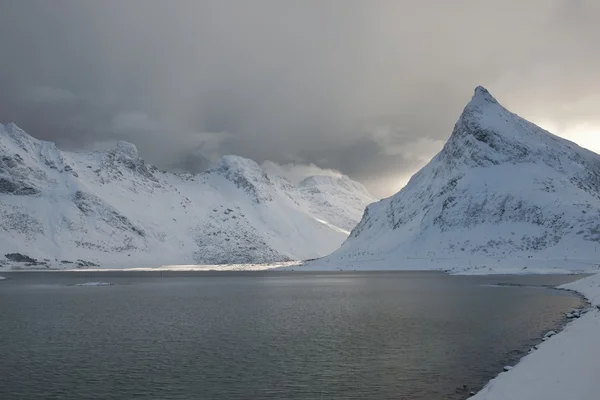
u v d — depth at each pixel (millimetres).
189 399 32562
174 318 72625
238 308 86812
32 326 64875
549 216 197625
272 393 33500
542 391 27312
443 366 39344
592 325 45562
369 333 55844
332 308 83625
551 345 40781
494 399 27500
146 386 35531
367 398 32031
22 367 41312
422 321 64250
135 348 49000
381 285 140000
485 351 44250
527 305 77688
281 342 51344
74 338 55188
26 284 178625
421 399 31484
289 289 136125
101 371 39812
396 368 39156
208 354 45750
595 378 27859
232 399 32406
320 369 39438
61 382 36750
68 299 109875
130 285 170250
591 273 156875
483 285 126875
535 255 184250
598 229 184375
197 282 188625
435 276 178250
